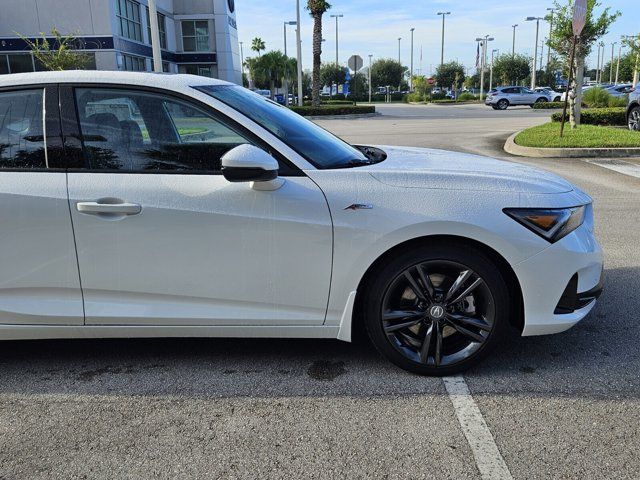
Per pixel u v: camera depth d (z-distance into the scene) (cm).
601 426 268
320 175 296
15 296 305
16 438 266
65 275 301
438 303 303
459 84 7594
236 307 305
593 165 1067
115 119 302
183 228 292
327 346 357
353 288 298
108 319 305
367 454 249
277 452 252
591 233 321
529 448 252
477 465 241
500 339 307
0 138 302
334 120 2661
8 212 293
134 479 236
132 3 3083
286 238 292
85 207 291
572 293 309
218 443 259
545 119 2470
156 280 300
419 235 290
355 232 291
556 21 1513
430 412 281
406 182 297
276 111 345
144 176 296
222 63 3781
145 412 286
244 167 272
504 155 1232
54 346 366
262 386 310
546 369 322
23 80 306
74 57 2202
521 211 295
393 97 6400
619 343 354
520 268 296
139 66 3188
